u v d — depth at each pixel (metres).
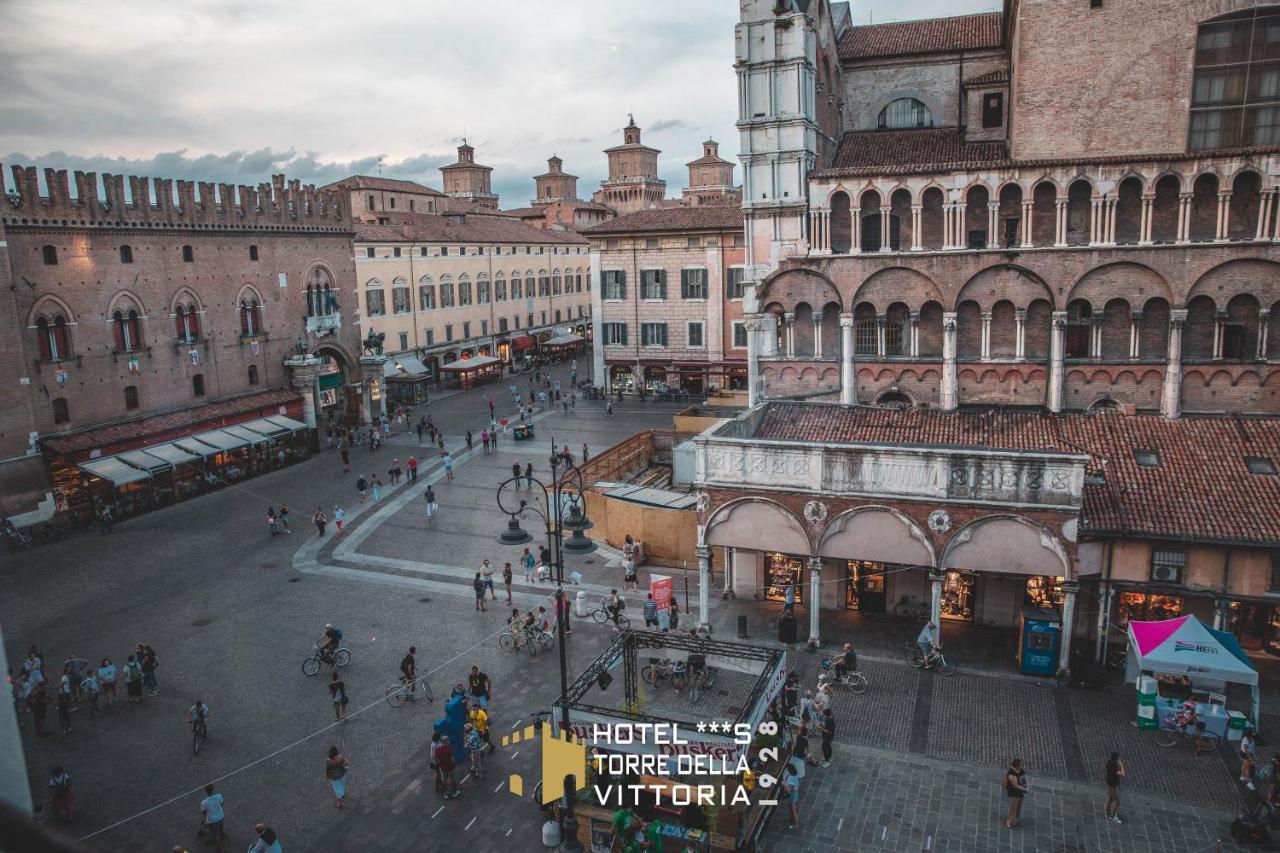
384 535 51.53
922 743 29.27
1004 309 47.28
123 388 58.75
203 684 34.47
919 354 49.12
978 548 33.12
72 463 54.06
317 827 25.84
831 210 48.88
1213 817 25.11
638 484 55.81
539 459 66.56
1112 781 24.84
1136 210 44.25
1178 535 31.89
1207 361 43.78
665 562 46.78
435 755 27.19
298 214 72.50
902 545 34.06
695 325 88.56
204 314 64.44
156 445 58.94
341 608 41.53
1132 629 30.78
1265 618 33.56
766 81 49.34
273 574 46.00
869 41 59.28
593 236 89.88
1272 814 23.73
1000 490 32.47
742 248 85.50
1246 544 31.16
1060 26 45.50
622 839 23.94
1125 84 44.91
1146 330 44.94
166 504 58.31
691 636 30.14
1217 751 28.23
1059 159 44.06
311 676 34.91
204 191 64.00
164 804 26.97
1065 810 25.62
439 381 101.44
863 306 49.78
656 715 27.22
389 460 68.19
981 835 24.69
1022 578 36.94
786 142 49.59
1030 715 30.69
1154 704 29.38
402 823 26.02
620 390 88.56
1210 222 43.31
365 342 80.75
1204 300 43.81
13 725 5.46
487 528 52.06
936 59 56.62
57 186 54.06
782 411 45.09
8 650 37.59
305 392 70.81
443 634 38.53
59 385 54.62
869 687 32.94
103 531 53.06
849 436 41.81
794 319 51.28
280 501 58.56
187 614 41.12
